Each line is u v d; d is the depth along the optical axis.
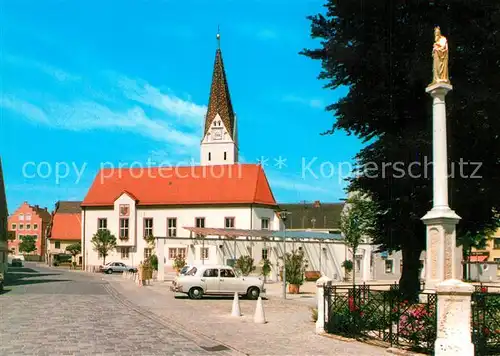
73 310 21.16
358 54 20.11
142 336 14.58
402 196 19.83
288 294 36.41
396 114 20.22
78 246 92.12
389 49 19.77
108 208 81.00
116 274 67.94
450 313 10.70
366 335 14.27
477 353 11.16
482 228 21.36
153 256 60.00
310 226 90.56
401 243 20.75
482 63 18.77
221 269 30.22
